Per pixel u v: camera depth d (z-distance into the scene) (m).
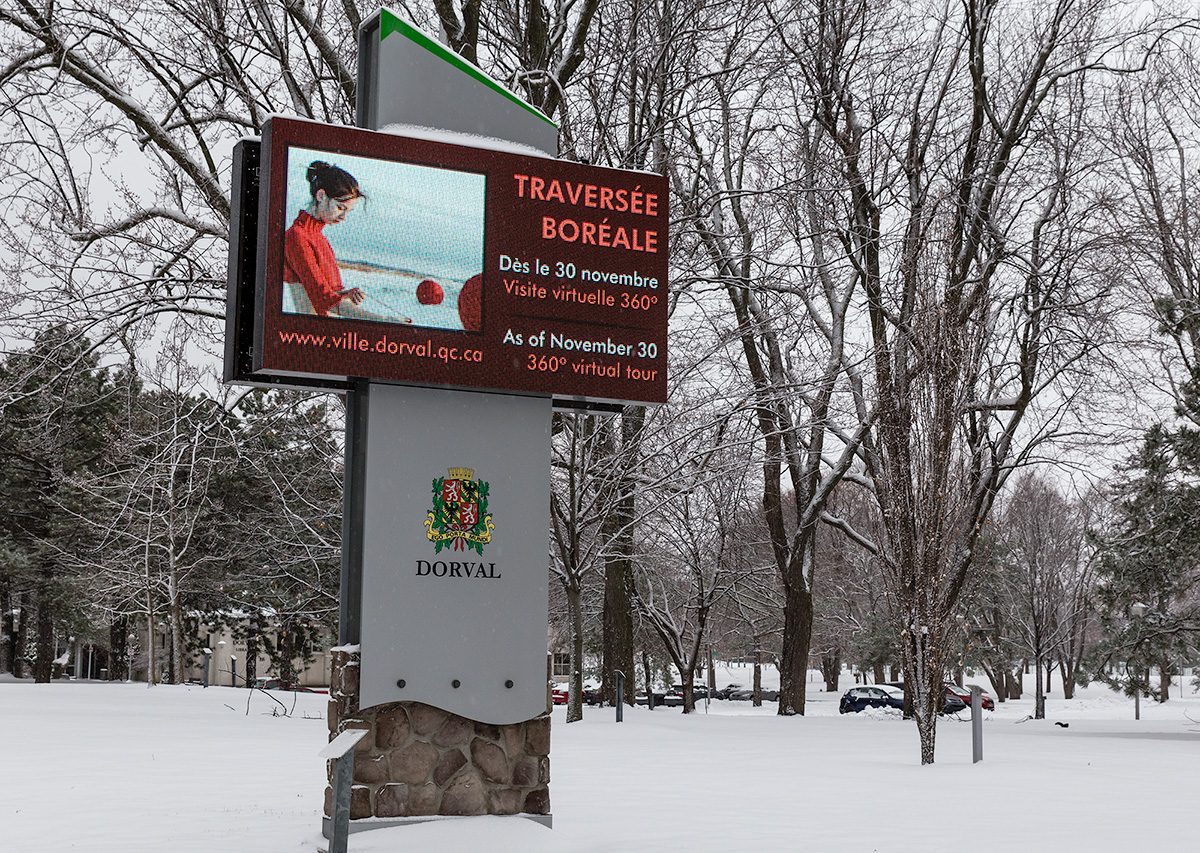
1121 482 26.48
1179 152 26.86
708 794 10.55
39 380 21.22
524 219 8.68
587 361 8.77
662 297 9.08
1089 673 27.33
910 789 11.06
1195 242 25.80
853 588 57.03
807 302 25.64
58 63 18.69
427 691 8.19
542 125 9.16
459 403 8.57
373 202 8.20
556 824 8.65
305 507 26.84
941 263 15.23
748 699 59.19
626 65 21.20
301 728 18.47
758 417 25.23
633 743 16.77
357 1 20.39
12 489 42.59
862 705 40.25
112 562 37.50
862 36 24.25
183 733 16.83
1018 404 26.47
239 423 22.70
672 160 22.16
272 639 55.66
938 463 14.34
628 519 26.33
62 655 62.00
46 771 11.77
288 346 7.85
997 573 48.50
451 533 8.41
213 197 19.16
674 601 42.59
